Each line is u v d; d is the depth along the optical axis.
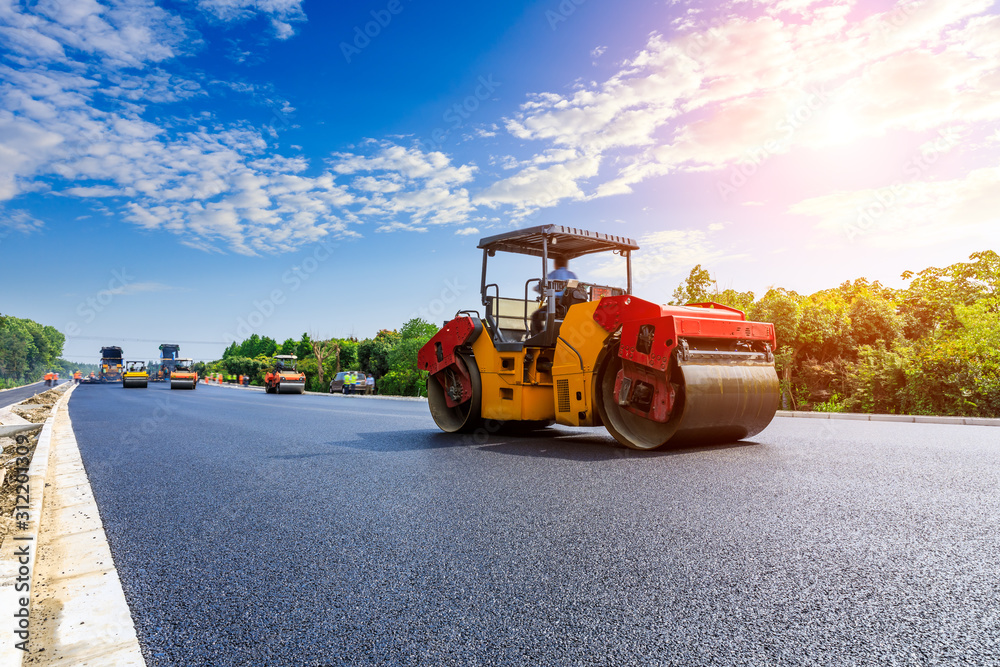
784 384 18.69
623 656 1.82
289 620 2.18
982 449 6.00
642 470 4.92
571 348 6.75
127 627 2.16
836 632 1.95
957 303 17.56
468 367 7.93
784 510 3.50
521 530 3.25
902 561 2.60
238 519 3.70
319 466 5.67
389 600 2.34
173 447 7.36
